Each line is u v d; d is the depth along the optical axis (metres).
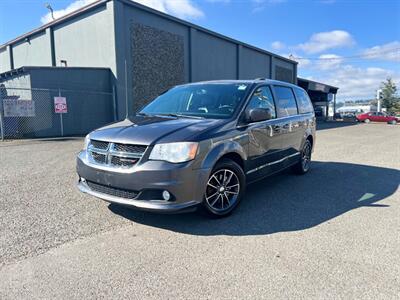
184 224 3.96
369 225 3.99
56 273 2.83
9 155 9.12
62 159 8.45
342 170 7.43
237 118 4.45
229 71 25.03
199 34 21.56
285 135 5.71
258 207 4.66
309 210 4.55
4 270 2.86
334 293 2.56
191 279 2.75
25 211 4.35
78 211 4.36
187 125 4.02
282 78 33.19
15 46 24.12
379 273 2.87
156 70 18.55
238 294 2.54
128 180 3.59
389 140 14.86
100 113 16.78
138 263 3.01
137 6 16.98
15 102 14.36
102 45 16.91
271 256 3.16
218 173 4.10
